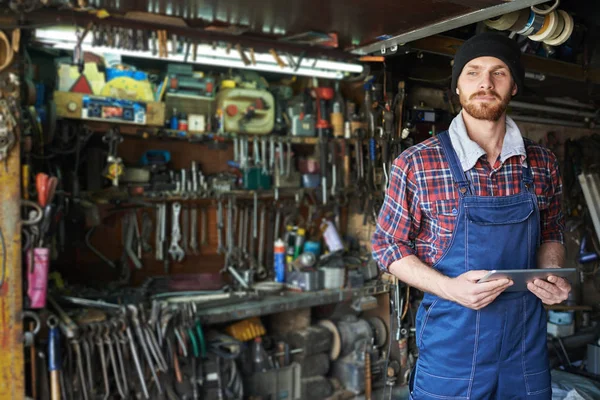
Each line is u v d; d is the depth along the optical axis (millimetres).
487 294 1605
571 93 4465
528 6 2215
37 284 2746
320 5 2666
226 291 3814
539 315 1801
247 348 3771
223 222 4215
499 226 1741
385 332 4328
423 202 1804
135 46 3084
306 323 4141
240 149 4066
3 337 2682
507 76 1722
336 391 4066
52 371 2746
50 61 3457
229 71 4051
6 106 2668
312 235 4590
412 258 1814
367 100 4117
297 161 4438
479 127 1791
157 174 3779
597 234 4879
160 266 4016
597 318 5129
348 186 4355
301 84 4516
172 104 3770
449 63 3701
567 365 4430
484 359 1745
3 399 2695
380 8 2617
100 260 3750
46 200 2783
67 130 3307
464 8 2457
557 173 1920
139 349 3127
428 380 1837
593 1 3244
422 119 3791
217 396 3371
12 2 2592
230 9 2832
